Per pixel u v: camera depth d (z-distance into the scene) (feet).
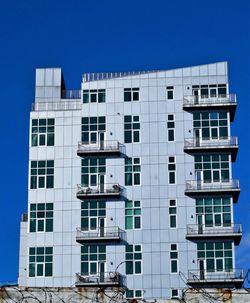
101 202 314.35
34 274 306.96
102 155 319.88
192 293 120.06
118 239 307.58
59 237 311.27
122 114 324.60
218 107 320.91
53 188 317.63
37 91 336.70
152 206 312.09
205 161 315.58
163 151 318.24
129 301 120.37
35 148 323.16
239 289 119.96
